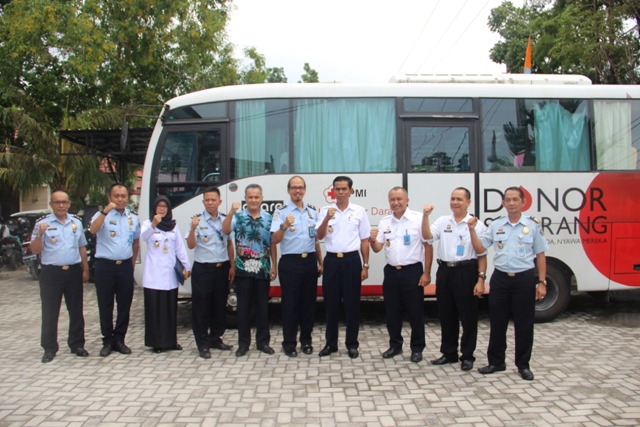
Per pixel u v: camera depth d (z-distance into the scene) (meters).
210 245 5.43
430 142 6.61
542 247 4.64
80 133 8.55
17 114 12.20
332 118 6.62
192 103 6.65
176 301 5.66
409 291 5.09
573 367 4.92
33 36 12.47
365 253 5.35
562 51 13.45
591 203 6.69
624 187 6.73
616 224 6.73
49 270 5.33
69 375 4.84
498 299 4.69
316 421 3.75
